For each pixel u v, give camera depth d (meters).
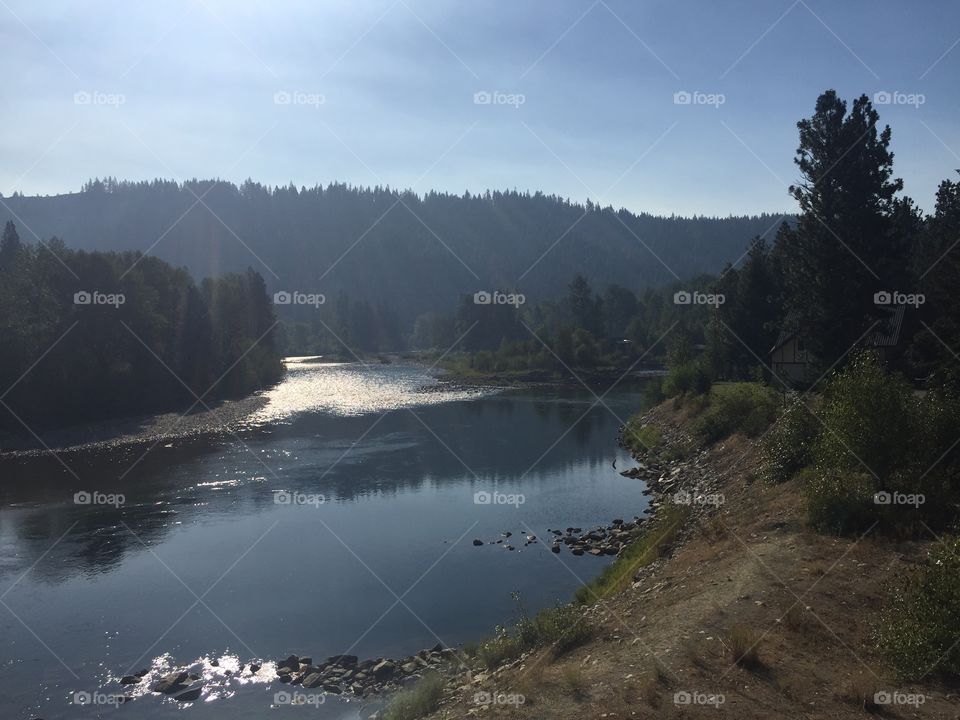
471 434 49.47
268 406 65.25
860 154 32.22
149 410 58.16
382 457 40.53
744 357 52.94
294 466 37.84
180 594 20.14
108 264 56.91
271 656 16.38
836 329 32.06
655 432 44.00
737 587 14.12
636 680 10.78
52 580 21.33
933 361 25.09
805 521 17.31
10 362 47.69
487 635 17.06
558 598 19.34
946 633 10.23
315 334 167.75
